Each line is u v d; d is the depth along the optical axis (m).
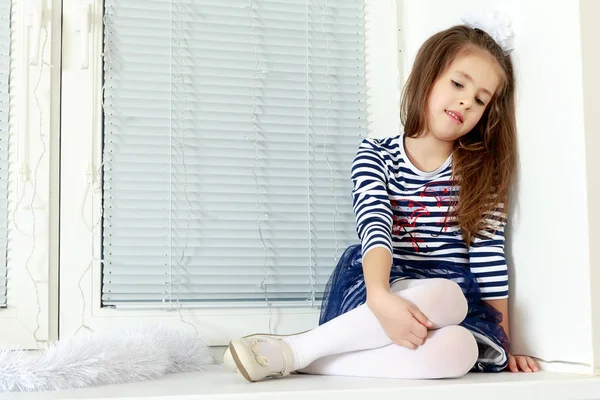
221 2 1.90
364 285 1.56
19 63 1.78
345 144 1.95
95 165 1.79
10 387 1.27
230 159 1.88
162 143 1.84
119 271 1.80
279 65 1.93
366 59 1.98
